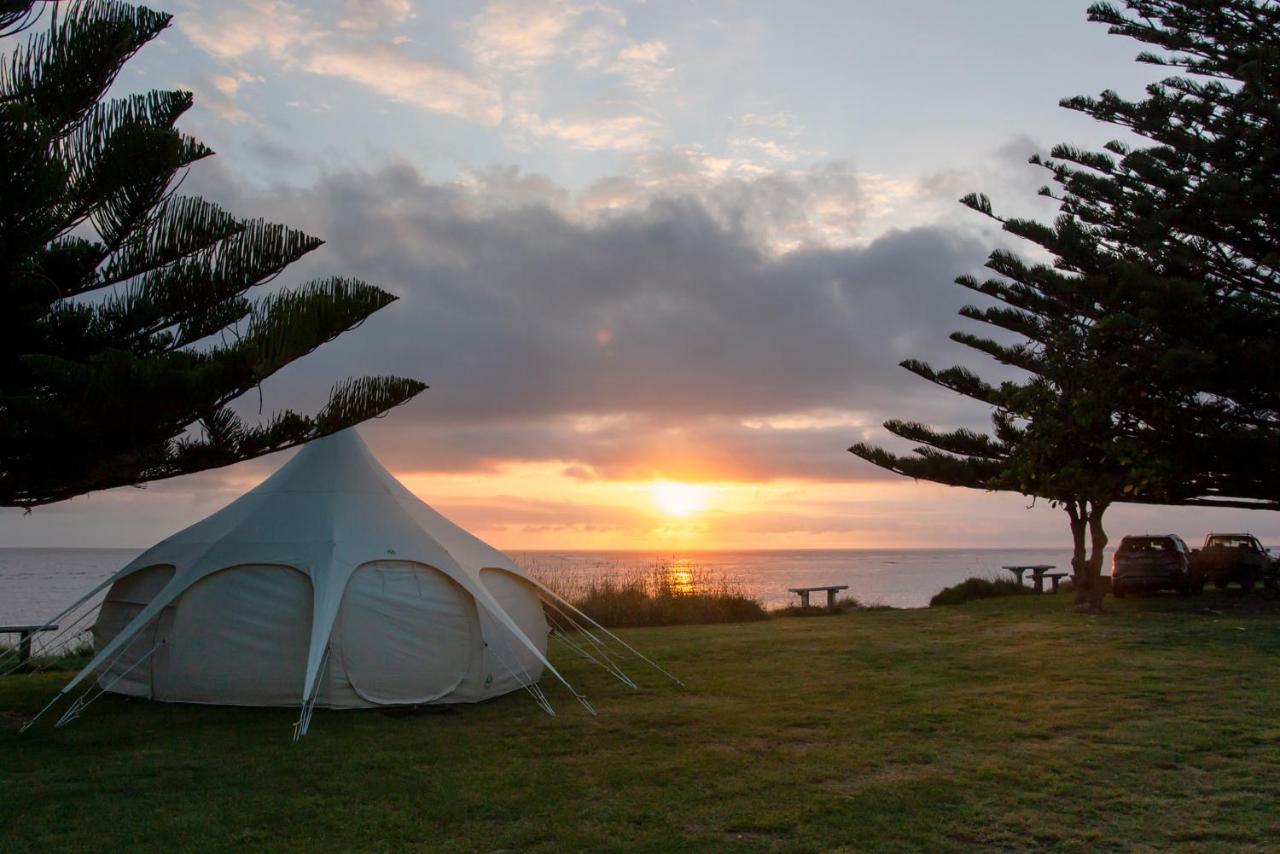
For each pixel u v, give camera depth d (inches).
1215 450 762.2
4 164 276.8
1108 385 692.1
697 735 309.9
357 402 348.8
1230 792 233.3
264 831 216.8
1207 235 791.7
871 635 577.0
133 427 303.0
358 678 354.9
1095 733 295.1
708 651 518.3
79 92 339.3
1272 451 739.4
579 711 355.6
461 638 372.5
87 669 335.0
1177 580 782.5
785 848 201.2
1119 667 420.8
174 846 207.6
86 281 351.6
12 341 335.6
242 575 364.8
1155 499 833.5
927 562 5019.7
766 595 1471.5
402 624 362.6
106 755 290.2
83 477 338.3
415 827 218.5
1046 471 690.8
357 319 330.0
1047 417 697.6
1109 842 200.7
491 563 407.2
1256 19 789.2
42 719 349.1
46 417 298.4
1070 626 588.7
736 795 240.2
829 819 218.7
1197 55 821.9
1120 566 806.5
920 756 274.7
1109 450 660.7
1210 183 753.0
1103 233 846.5
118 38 336.2
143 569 390.3
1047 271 830.5
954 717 326.0
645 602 726.5
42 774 268.8
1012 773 252.1
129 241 353.1
